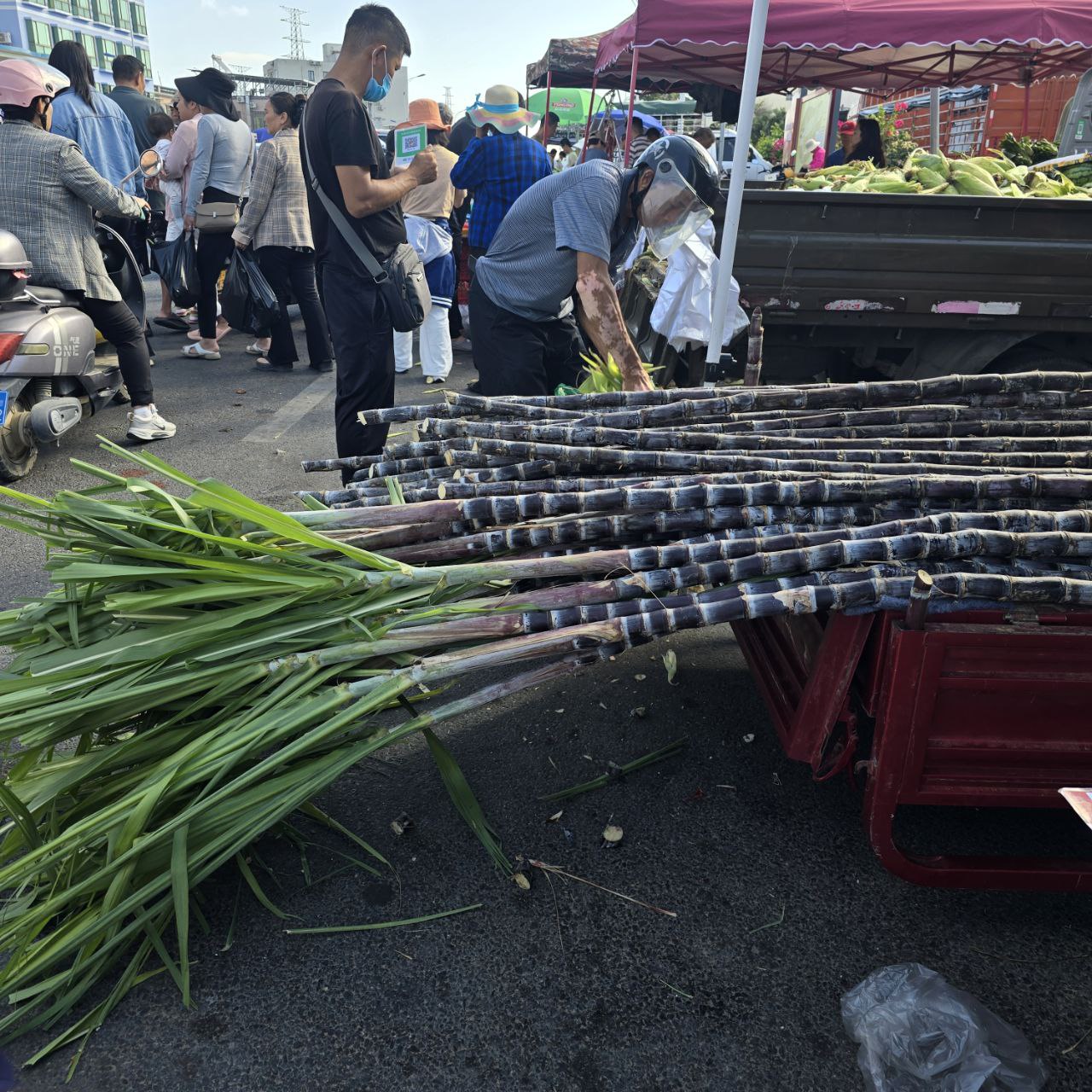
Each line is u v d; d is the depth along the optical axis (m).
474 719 2.87
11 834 1.88
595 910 2.09
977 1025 1.70
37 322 4.66
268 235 7.01
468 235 6.57
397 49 3.92
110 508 1.89
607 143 11.41
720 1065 1.73
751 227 4.75
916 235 4.73
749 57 4.10
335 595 1.94
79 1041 1.75
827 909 2.12
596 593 1.95
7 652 3.14
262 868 2.18
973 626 1.78
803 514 2.05
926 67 9.48
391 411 2.55
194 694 1.93
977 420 2.50
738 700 2.98
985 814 2.47
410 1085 1.68
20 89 4.66
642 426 2.49
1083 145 9.51
